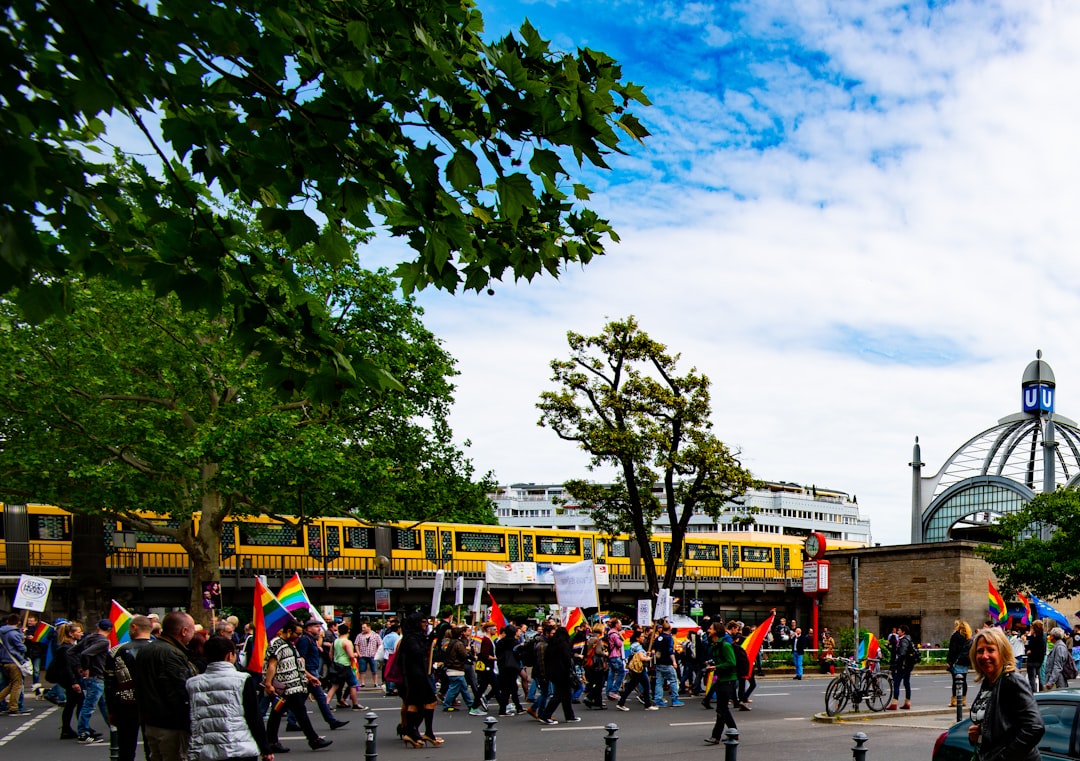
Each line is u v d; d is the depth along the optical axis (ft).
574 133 16.52
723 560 184.24
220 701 25.68
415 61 16.43
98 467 92.79
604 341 108.68
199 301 18.38
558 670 60.08
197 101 16.80
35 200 14.48
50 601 116.37
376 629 126.00
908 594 173.88
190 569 128.98
